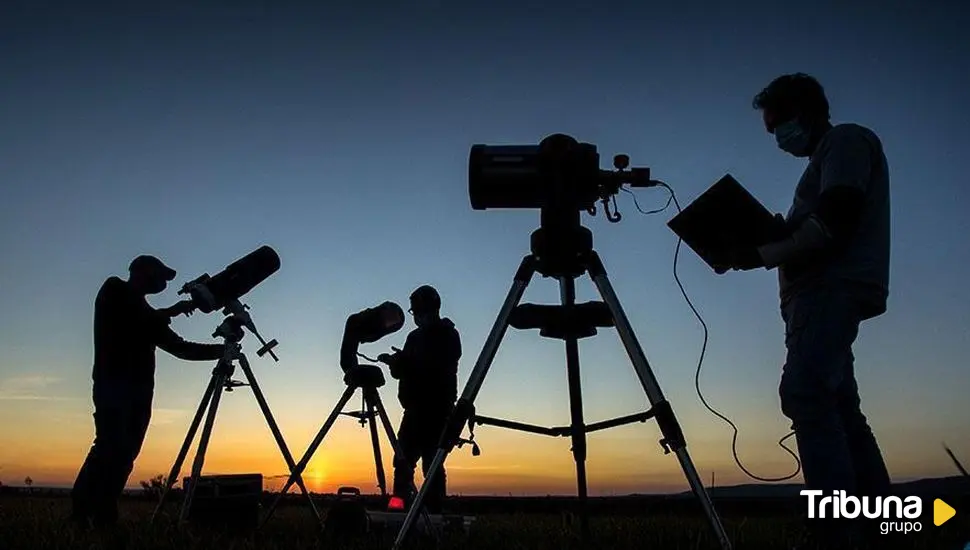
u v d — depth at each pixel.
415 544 3.62
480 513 7.67
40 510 5.66
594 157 3.10
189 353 5.75
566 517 5.33
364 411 4.89
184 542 3.79
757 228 2.99
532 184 3.15
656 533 4.02
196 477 4.84
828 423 2.98
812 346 3.00
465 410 2.91
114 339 5.38
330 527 4.23
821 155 3.11
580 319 3.16
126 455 5.32
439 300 6.05
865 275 3.01
